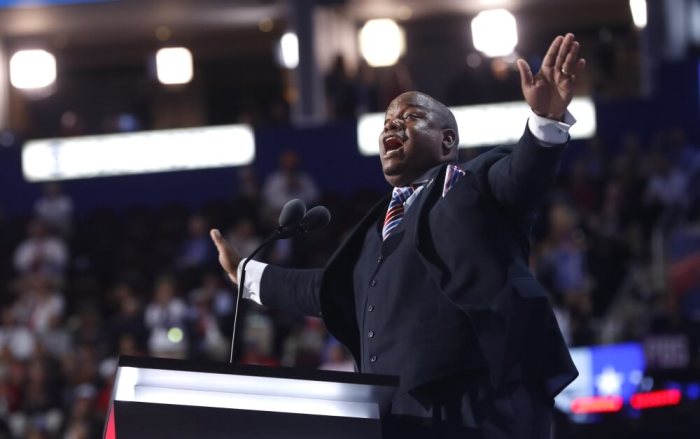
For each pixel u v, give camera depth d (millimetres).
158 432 7711
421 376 7863
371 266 8477
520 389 7895
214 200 39719
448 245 8039
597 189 34844
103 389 26656
